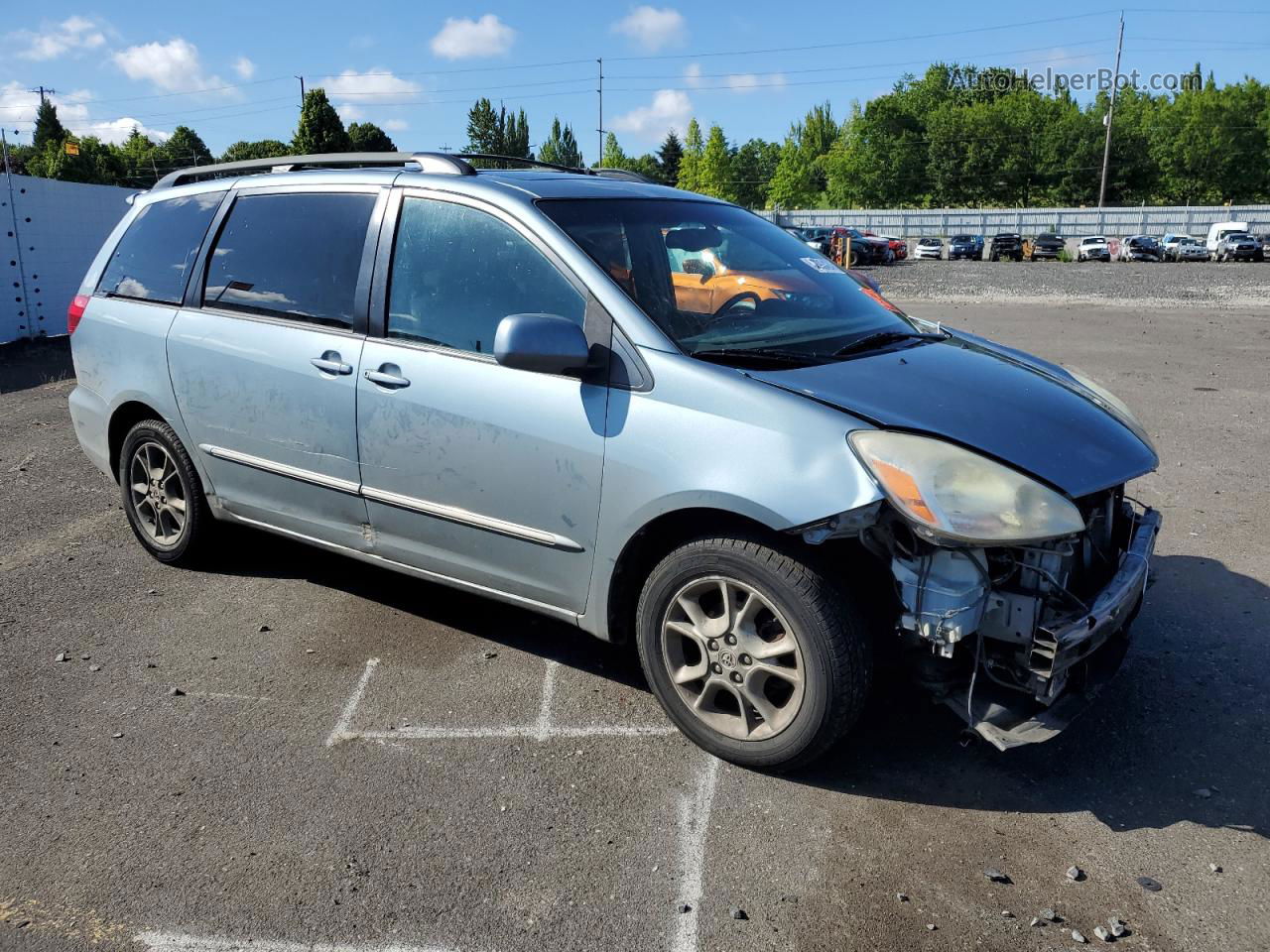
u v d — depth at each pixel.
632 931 2.42
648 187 4.03
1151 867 2.63
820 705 2.86
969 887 2.56
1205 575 4.67
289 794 2.99
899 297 25.38
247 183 4.33
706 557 3.00
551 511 3.28
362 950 2.37
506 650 3.95
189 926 2.44
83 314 4.88
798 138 116.19
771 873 2.62
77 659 3.88
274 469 4.09
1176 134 77.12
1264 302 21.59
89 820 2.87
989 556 2.84
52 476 6.61
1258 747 3.20
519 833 2.80
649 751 3.22
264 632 4.12
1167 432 7.70
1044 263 46.97
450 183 3.64
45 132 93.06
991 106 82.44
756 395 2.91
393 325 3.68
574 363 3.04
